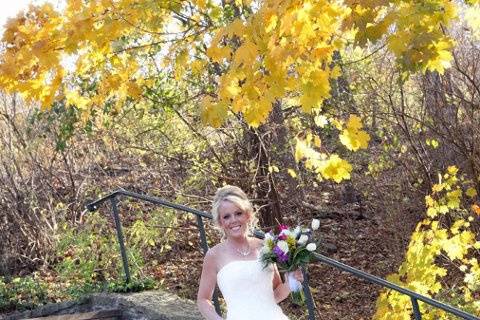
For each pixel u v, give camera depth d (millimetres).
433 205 9430
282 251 4531
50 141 13148
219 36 4082
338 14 3932
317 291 12914
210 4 6090
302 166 13922
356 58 11867
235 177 12039
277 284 4980
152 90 10438
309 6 3854
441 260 10961
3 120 12594
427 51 3580
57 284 9648
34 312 8008
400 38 3607
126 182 13133
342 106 12242
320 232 14195
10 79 4816
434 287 7715
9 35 4711
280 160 12438
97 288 7980
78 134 13156
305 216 14852
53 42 4703
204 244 6730
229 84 4273
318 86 4172
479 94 11062
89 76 8797
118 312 7121
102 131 12828
